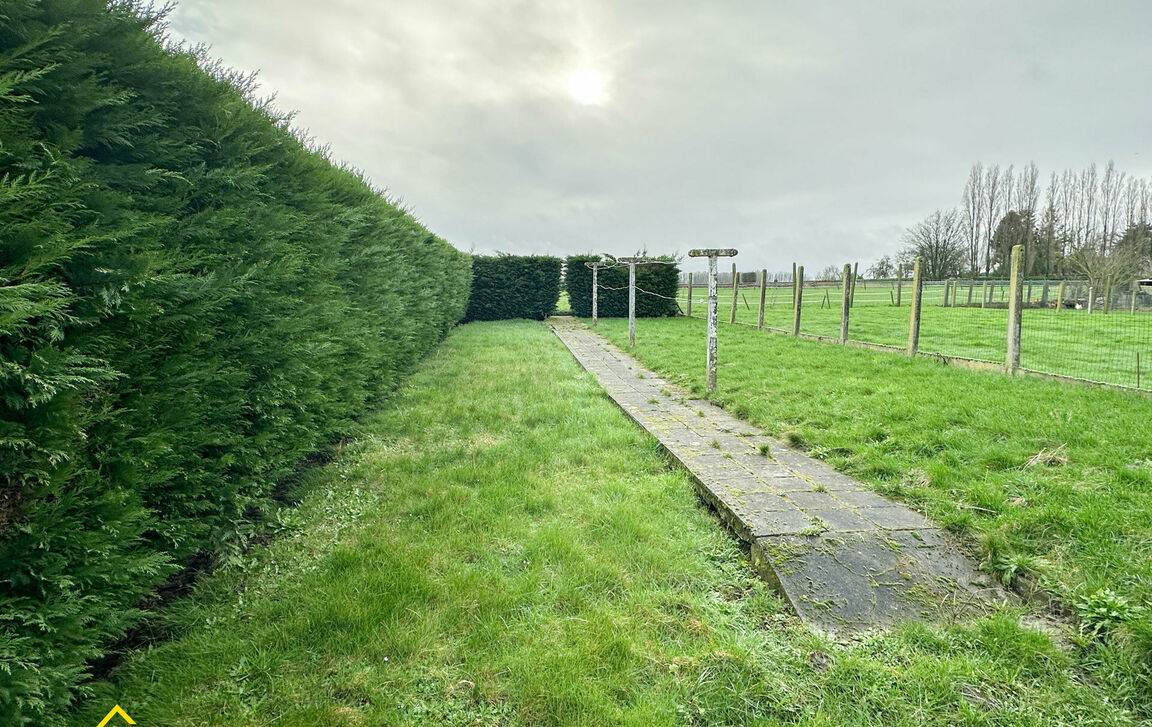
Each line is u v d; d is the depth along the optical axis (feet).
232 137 11.16
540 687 6.73
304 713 6.27
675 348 39.73
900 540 10.32
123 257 6.86
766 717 6.50
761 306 51.21
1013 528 10.03
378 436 18.53
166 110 9.15
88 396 6.63
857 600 8.82
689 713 6.53
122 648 7.46
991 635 7.79
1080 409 17.19
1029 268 148.25
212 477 9.32
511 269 77.61
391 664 7.21
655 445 17.21
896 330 47.01
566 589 8.98
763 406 20.92
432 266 38.14
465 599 8.63
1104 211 166.30
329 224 15.70
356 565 9.70
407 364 29.32
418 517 12.05
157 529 7.82
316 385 13.61
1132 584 8.25
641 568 9.81
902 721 6.40
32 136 6.34
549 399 23.72
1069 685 6.83
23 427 5.42
